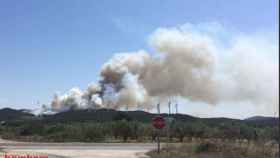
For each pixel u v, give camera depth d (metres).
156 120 29.53
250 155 26.12
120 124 70.12
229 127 73.75
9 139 74.12
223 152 27.55
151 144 48.53
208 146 29.48
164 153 29.53
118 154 31.14
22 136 83.62
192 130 71.75
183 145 33.84
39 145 44.81
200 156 27.02
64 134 70.38
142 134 70.50
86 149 37.44
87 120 120.88
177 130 70.12
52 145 44.97
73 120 123.50
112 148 39.44
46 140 66.12
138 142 57.12
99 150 36.03
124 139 67.44
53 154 30.30
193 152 29.11
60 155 29.52
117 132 69.31
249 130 69.56
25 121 128.62
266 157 25.69
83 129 70.25
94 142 57.78
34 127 90.31
